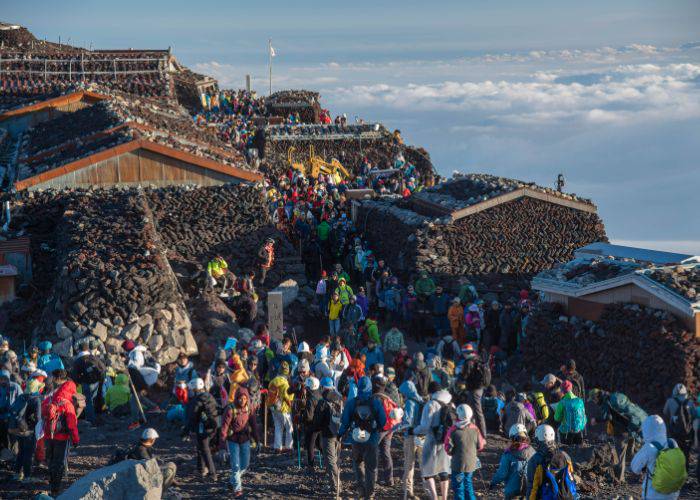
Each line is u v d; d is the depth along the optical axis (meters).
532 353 25.77
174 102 63.56
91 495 11.03
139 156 35.94
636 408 15.33
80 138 39.19
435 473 13.16
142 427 18.52
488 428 18.50
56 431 13.80
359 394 13.72
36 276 29.83
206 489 14.30
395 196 45.81
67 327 22.58
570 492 11.44
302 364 15.41
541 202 36.09
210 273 30.23
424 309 29.81
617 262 24.83
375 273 33.06
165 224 34.78
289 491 14.34
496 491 14.70
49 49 86.19
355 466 13.95
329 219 42.09
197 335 24.41
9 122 50.56
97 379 18.55
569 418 16.97
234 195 36.00
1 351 18.58
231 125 67.75
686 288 21.27
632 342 22.05
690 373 20.34
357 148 69.25
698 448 15.18
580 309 24.77
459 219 35.50
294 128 69.56
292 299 32.50
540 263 35.31
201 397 14.77
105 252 25.39
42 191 34.56
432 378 17.61
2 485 14.18
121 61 66.62
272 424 18.36
